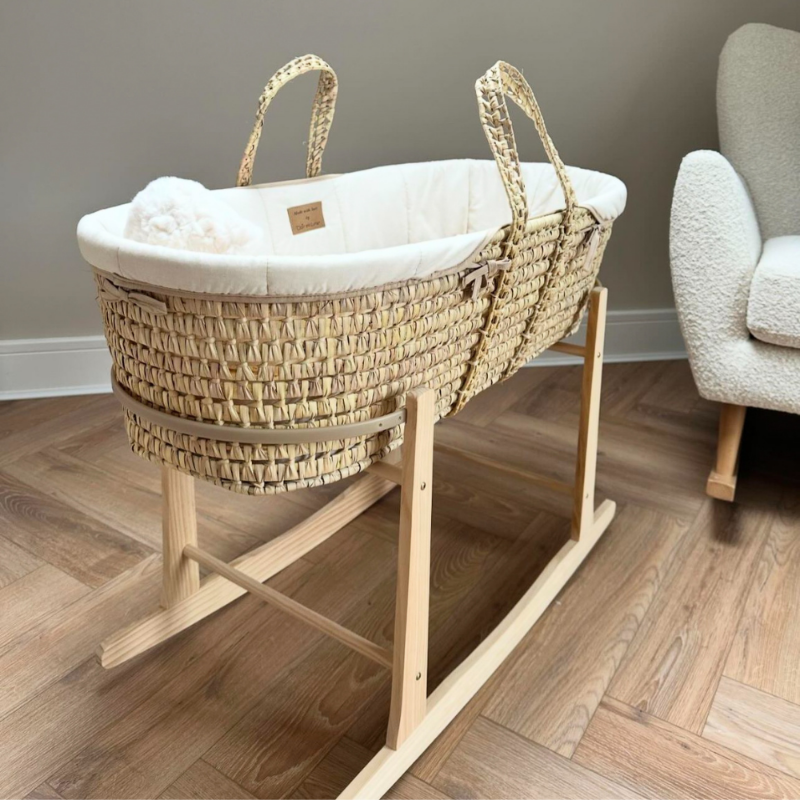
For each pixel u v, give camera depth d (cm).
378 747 85
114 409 163
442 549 119
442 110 165
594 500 130
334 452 71
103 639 100
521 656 98
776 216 145
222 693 92
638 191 177
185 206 77
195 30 148
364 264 62
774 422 159
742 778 82
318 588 110
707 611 105
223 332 63
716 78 163
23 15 141
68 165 154
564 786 81
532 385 176
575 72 164
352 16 153
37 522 123
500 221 117
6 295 162
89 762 82
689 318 122
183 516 96
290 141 161
